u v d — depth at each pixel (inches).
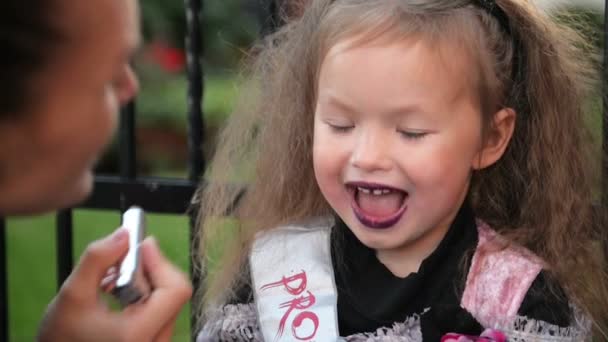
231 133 84.9
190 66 88.3
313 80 77.0
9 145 36.9
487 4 72.2
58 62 36.9
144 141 208.4
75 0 36.9
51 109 37.1
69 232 94.9
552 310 68.7
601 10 92.4
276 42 82.2
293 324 74.1
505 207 77.8
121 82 42.1
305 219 80.9
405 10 68.8
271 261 77.4
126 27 39.3
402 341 70.1
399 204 69.1
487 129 71.2
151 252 53.7
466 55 68.5
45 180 38.5
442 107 67.2
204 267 85.8
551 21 77.1
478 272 70.2
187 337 116.4
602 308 75.0
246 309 77.2
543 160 77.3
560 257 75.2
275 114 82.3
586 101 78.1
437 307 69.9
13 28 35.7
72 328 48.6
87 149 39.1
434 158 67.0
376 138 67.3
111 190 92.4
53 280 171.9
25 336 150.0
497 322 68.4
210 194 84.8
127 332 49.1
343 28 69.2
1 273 98.5
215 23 192.5
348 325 72.9
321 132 70.2
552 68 76.8
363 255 73.7
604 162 77.2
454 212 71.2
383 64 66.6
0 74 35.8
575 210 77.2
